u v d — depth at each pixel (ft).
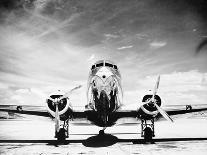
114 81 30.86
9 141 37.19
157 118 37.63
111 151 26.71
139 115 34.04
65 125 35.99
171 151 26.30
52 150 27.86
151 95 33.01
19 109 35.96
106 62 34.30
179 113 39.60
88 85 34.58
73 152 26.32
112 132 57.31
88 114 34.94
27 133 53.06
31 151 27.22
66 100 32.63
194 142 34.50
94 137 43.06
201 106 38.63
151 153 25.05
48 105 32.65
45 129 70.28
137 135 47.42
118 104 33.45
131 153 25.13
